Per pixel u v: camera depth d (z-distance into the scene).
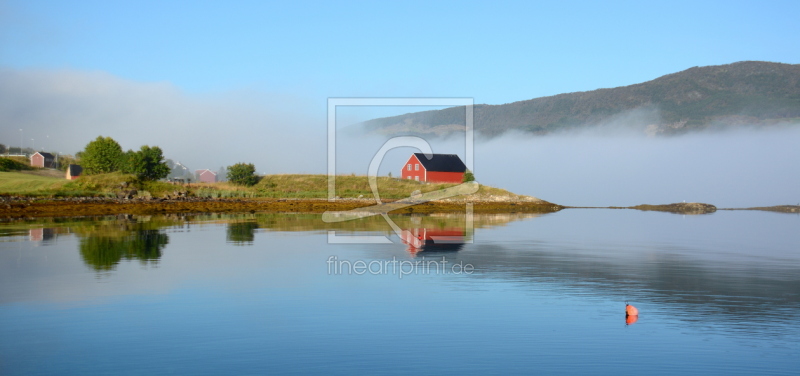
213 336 15.82
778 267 28.02
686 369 13.71
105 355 14.28
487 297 20.73
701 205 98.94
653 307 19.39
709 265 28.50
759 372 13.56
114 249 31.44
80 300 19.45
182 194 81.94
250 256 29.75
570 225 55.22
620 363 14.05
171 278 23.44
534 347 15.16
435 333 16.30
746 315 18.42
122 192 77.50
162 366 13.59
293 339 15.64
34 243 33.41
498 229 48.47
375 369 13.52
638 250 34.53
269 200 82.25
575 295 21.14
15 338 15.48
